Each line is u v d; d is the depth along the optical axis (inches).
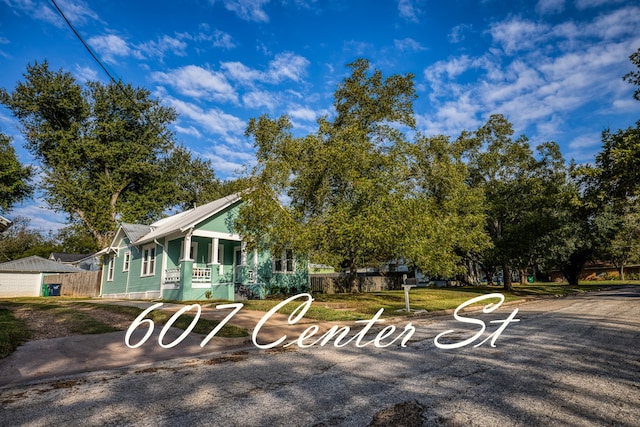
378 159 640.4
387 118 804.0
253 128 670.5
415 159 760.3
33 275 1384.1
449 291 1029.2
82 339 335.9
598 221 1255.5
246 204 668.1
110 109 1520.7
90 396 182.5
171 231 725.3
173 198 1705.2
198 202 1873.8
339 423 141.3
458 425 137.0
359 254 670.5
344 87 817.5
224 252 843.4
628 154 687.7
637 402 159.5
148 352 291.6
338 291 1124.5
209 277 739.4
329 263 605.0
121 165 1487.5
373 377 207.8
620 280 2095.2
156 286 791.7
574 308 587.2
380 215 584.7
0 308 599.2
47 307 598.2
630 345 280.7
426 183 805.9
